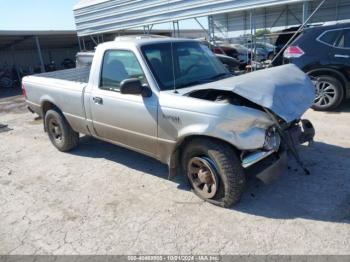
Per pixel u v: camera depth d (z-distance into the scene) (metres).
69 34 19.42
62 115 5.45
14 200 4.12
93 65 4.61
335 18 12.38
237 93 3.19
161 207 3.66
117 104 4.18
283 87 3.51
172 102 3.56
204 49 4.81
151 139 3.93
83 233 3.32
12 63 21.78
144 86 3.78
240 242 2.98
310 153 4.64
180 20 11.39
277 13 14.99
